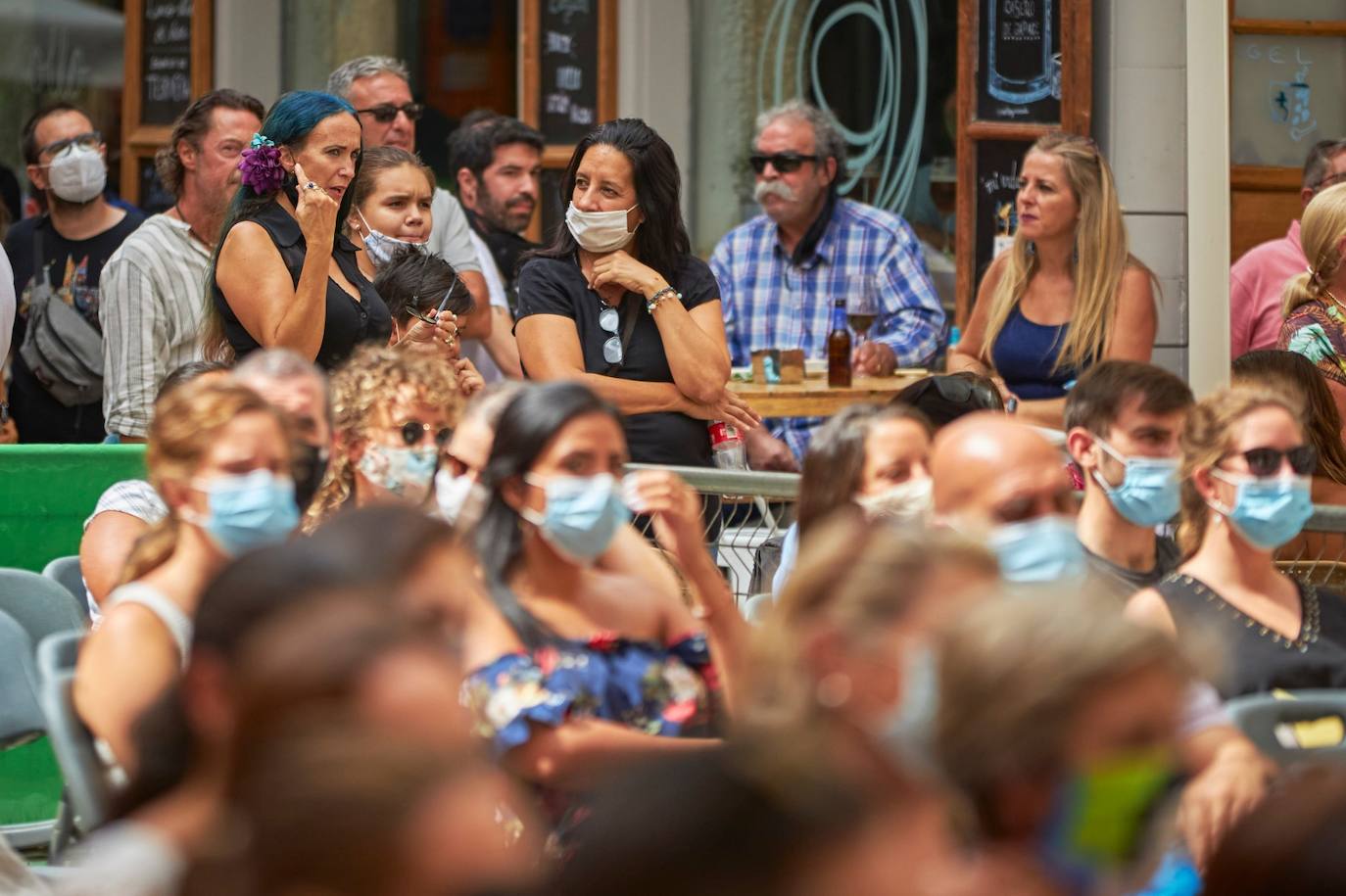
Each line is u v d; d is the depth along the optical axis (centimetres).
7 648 1457
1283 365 1842
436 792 575
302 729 601
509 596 1252
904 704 717
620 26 3034
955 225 2966
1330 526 1625
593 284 1978
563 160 3053
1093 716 669
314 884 566
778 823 631
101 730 1170
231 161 2139
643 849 628
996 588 789
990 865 668
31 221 2522
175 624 1202
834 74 3039
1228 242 2342
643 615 1305
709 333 2008
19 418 2448
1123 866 677
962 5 2892
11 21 3153
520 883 650
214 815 651
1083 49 2847
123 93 3114
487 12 3195
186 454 1233
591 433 1270
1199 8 2322
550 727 1189
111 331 2136
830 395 2319
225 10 3066
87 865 842
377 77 2570
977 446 1325
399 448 1477
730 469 1930
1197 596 1394
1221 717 1033
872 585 795
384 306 1936
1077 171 2233
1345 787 652
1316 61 2884
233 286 1830
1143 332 2244
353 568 807
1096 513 1516
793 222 2723
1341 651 1380
